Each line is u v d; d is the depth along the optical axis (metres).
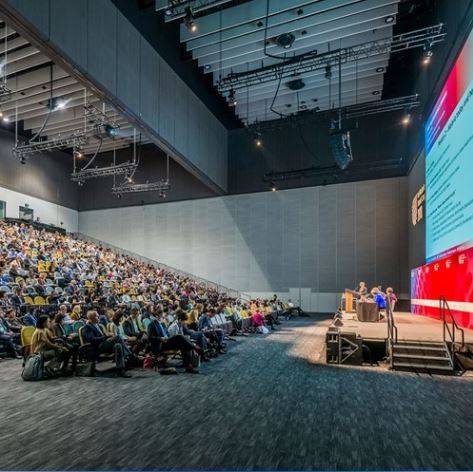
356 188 17.09
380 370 6.15
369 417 3.95
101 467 2.83
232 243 19.19
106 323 7.46
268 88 14.74
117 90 10.64
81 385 5.16
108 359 6.17
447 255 8.77
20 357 7.03
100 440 3.32
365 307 9.33
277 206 18.52
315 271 17.55
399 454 3.10
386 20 10.88
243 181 19.20
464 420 3.88
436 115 10.07
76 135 13.89
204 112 16.83
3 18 7.57
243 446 3.22
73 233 22.23
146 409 4.16
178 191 20.58
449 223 8.59
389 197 16.47
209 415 3.98
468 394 4.82
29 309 8.75
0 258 12.41
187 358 6.05
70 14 8.90
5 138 18.22
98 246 20.86
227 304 11.35
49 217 20.61
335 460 2.98
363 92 15.13
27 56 11.21
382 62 12.82
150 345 6.29
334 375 5.82
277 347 8.52
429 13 11.26
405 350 6.52
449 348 6.30
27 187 19.33
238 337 10.17
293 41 11.75
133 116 11.51
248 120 17.42
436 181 10.02
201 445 3.23
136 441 3.30
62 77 12.16
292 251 18.05
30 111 15.33
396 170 16.45
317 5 10.60
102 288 12.59
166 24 12.75
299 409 4.20
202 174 16.66
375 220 16.64
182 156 14.70
